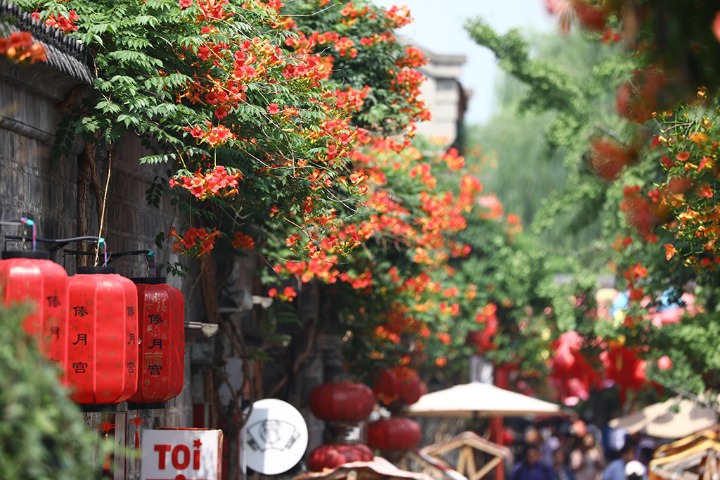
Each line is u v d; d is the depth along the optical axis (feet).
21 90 43.19
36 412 28.55
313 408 81.00
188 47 48.85
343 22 67.77
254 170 52.47
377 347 88.17
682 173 50.19
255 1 53.01
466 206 88.53
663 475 77.82
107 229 52.37
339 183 56.44
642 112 31.73
